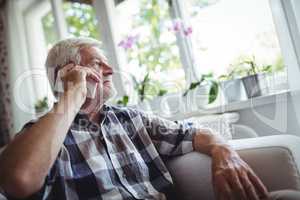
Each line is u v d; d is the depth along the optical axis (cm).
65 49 102
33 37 279
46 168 69
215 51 166
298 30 110
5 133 254
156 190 94
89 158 90
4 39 257
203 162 89
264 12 147
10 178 64
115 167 93
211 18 167
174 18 180
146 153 102
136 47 202
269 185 75
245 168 75
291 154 76
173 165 98
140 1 202
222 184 74
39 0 276
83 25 236
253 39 152
